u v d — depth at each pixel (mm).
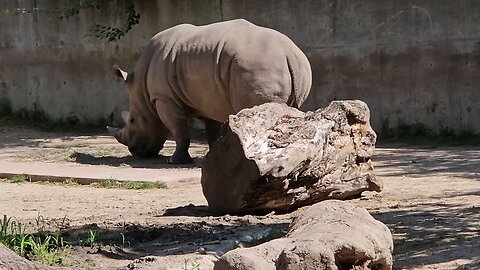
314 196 21156
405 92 39344
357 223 13172
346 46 40438
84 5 45250
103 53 45375
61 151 35812
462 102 38250
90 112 45875
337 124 21500
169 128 31781
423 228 18469
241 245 16219
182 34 31359
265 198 20250
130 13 44188
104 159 33250
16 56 47688
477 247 16375
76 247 16234
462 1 38062
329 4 40688
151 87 31781
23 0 47281
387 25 39562
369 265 12484
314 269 11180
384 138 39531
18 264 12727
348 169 21953
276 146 20078
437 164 30328
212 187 20672
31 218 20672
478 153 33531
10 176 28953
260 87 28484
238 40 29312
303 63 29172
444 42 38469
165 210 21625
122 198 24297
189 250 15844
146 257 14844
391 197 22766
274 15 41938
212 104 30391
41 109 47094
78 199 24188
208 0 43156
